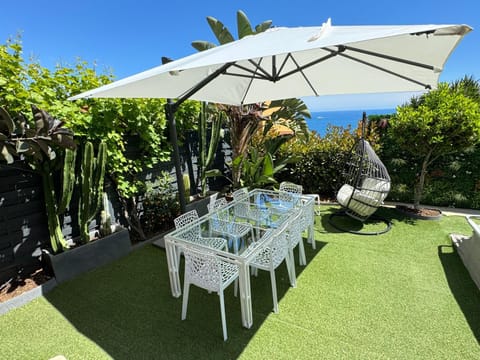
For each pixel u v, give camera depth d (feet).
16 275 8.59
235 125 16.63
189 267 6.47
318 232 12.12
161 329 6.61
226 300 7.70
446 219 13.05
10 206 8.38
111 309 7.40
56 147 8.73
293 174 18.21
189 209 14.15
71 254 8.97
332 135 17.02
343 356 5.68
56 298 7.95
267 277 8.70
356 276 8.57
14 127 6.57
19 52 7.89
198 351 5.93
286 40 5.50
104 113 10.19
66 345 6.19
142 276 9.08
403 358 5.59
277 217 9.50
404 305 7.17
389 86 9.20
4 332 6.64
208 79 8.20
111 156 10.64
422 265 9.08
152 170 13.41
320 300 7.47
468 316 6.70
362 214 12.38
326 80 10.11
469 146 11.89
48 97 8.72
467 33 3.33
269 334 6.32
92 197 9.70
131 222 12.13
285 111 16.51
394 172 15.92
